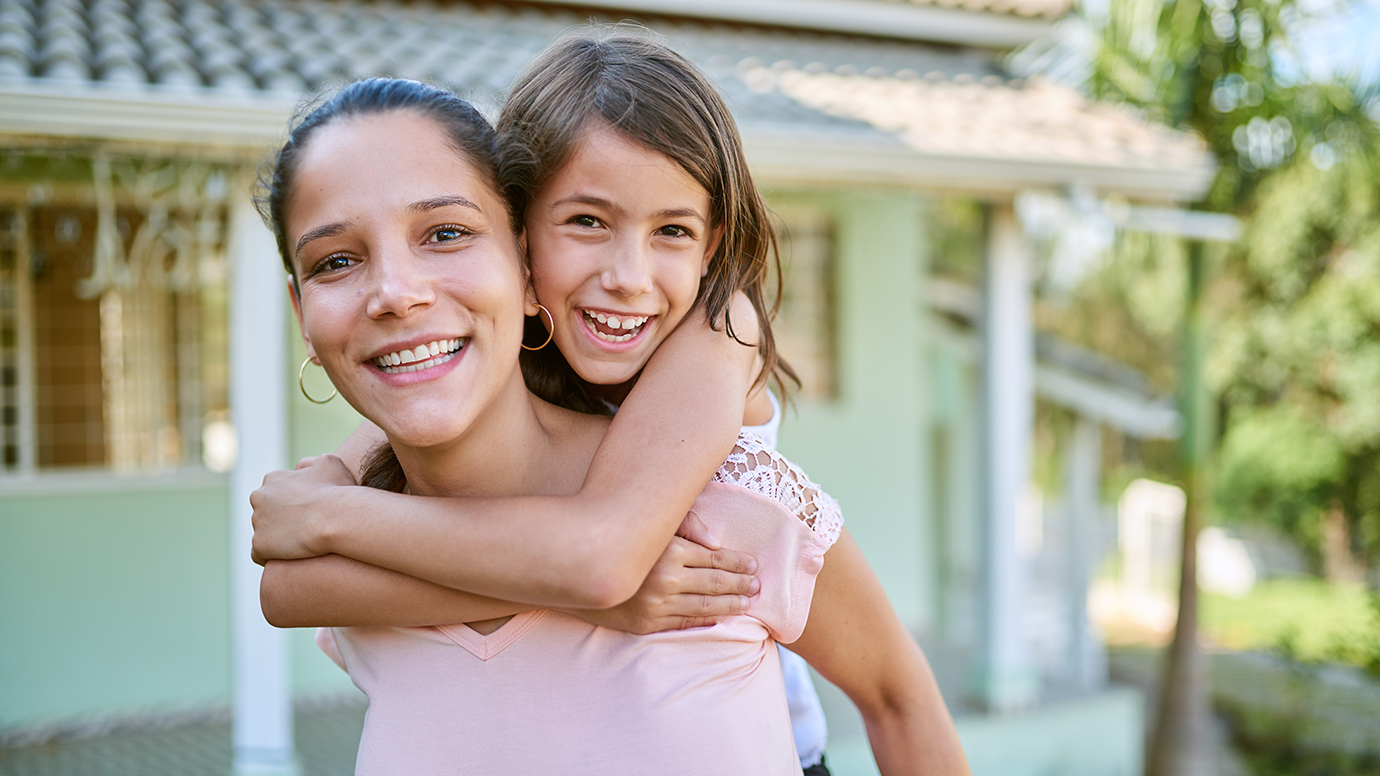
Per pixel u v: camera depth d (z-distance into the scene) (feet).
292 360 20.70
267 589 3.76
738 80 19.69
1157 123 20.94
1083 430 26.61
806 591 3.77
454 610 3.56
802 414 25.80
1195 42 19.89
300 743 18.44
